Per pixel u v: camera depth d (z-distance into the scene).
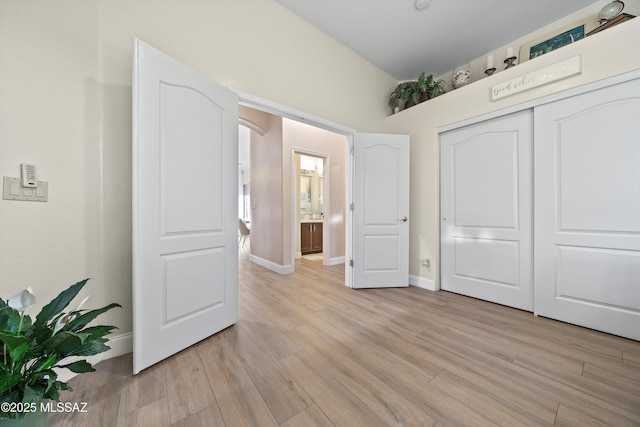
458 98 2.73
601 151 1.87
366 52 3.07
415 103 3.18
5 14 1.19
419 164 3.12
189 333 1.66
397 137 3.10
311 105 2.62
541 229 2.17
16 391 0.75
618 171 1.81
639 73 1.70
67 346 0.83
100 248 1.51
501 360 1.51
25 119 1.24
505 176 2.43
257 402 1.17
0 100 1.17
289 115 2.46
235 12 2.07
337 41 2.87
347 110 2.99
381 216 3.08
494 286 2.52
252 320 2.11
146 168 1.44
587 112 1.93
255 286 3.15
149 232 1.45
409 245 3.21
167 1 1.74
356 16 2.50
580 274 1.98
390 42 2.89
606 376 1.36
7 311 0.81
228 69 2.03
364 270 3.05
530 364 1.47
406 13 2.46
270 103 2.27
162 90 1.52
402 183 3.11
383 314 2.24
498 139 2.47
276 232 4.02
